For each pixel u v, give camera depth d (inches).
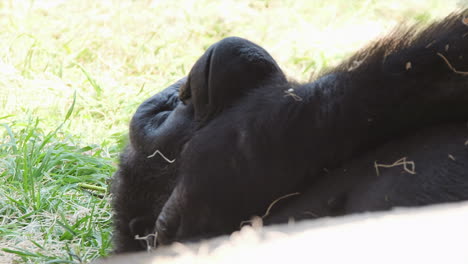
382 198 194.1
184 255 224.5
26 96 546.3
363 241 184.2
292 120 208.5
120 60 633.6
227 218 221.6
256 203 217.0
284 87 217.6
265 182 213.9
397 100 200.5
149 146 247.1
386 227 184.7
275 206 215.6
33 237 361.1
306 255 190.9
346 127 204.2
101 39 655.8
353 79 205.0
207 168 220.2
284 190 213.5
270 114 211.8
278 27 696.4
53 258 334.3
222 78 225.1
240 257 205.9
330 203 206.2
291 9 729.6
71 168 444.5
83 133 498.3
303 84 215.3
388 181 195.5
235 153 215.6
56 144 462.9
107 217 387.5
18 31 665.6
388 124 202.7
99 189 423.2
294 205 213.8
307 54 633.6
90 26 690.8
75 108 535.2
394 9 705.0
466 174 187.6
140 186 254.8
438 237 174.4
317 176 211.0
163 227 235.3
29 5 727.1
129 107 530.9
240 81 225.0
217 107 227.3
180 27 689.6
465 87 195.6
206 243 224.4
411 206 188.9
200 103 231.0
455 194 186.5
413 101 199.9
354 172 205.6
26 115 517.3
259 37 674.2
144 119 252.8
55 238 366.9
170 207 233.3
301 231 201.3
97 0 746.8
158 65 621.0
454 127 199.5
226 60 225.8
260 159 212.4
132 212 262.7
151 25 696.4
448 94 197.0
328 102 206.2
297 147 208.7
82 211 390.9
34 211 382.9
